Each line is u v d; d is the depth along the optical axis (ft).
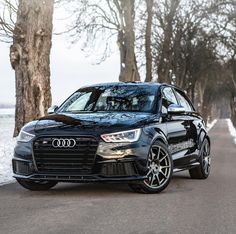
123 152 23.93
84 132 23.91
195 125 32.53
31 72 48.52
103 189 27.20
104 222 19.08
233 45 145.28
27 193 25.82
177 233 17.62
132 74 90.33
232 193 26.81
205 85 236.22
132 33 90.12
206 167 33.65
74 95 30.48
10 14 51.44
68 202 23.18
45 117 26.55
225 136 131.03
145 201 23.54
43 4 48.01
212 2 123.75
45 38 48.52
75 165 23.93
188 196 25.40
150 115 26.73
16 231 17.58
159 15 122.42
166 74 131.03
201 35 146.10
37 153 24.47
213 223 19.34
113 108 28.12
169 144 27.61
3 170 35.35
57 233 17.31
